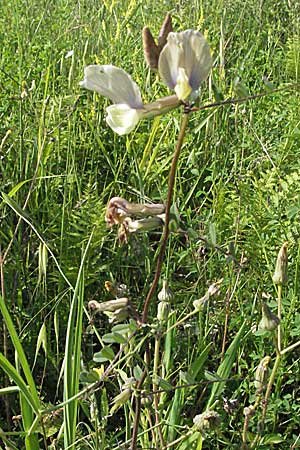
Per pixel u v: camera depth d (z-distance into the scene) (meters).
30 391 0.30
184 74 0.21
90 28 0.72
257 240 0.46
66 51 0.71
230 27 0.87
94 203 0.48
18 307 0.45
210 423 0.28
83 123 0.62
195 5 0.79
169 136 0.59
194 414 0.38
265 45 0.88
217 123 0.61
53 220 0.49
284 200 0.49
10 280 0.46
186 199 0.52
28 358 0.44
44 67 0.67
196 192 0.59
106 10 0.77
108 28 0.72
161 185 0.55
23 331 0.42
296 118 0.62
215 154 0.58
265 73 0.79
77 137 0.60
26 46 0.70
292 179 0.50
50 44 0.68
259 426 0.30
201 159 0.60
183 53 0.21
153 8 0.81
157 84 0.61
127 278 0.49
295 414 0.37
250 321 0.41
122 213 0.25
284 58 0.82
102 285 0.48
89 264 0.47
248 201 0.49
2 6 0.85
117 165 0.59
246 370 0.42
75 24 0.78
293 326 0.42
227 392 0.41
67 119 0.56
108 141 0.61
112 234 0.49
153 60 0.22
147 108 0.22
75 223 0.48
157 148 0.50
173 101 0.22
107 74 0.22
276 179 0.52
